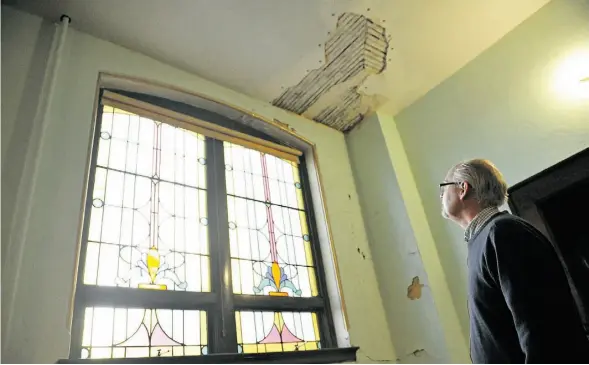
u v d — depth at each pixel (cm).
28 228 156
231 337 200
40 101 180
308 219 283
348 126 332
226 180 251
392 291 270
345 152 329
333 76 282
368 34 256
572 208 212
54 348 143
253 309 219
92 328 164
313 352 214
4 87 174
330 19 242
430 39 265
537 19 254
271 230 257
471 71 284
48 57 194
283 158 294
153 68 241
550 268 111
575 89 229
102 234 185
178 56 248
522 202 230
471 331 129
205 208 233
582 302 196
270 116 291
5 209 150
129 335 173
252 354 189
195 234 220
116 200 198
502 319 118
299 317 238
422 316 249
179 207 221
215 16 228
